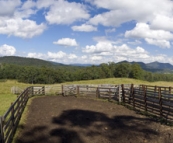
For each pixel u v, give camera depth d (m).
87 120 12.80
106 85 30.84
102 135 10.03
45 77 97.00
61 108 16.86
